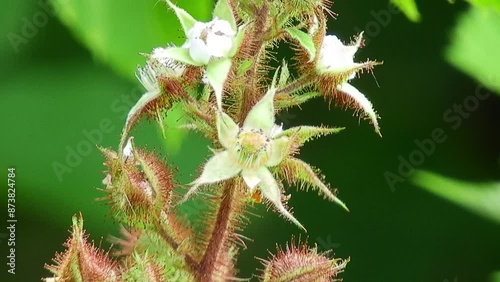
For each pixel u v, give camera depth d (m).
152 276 0.22
